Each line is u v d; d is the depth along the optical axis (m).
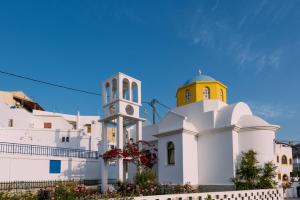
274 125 20.86
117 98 24.58
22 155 22.20
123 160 23.95
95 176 26.83
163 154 23.09
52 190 10.76
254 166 19.06
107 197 9.99
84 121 56.81
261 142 20.47
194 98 25.55
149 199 10.04
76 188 12.08
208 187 21.19
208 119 22.41
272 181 18.41
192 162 22.08
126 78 25.66
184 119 22.17
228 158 20.66
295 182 26.58
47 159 23.66
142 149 24.66
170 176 22.19
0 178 20.73
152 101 36.34
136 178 19.11
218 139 21.56
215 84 25.55
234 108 21.61
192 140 22.50
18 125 43.81
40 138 39.06
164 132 22.97
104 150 25.69
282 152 42.75
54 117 49.62
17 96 58.03
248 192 13.92
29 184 20.80
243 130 21.06
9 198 8.93
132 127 29.77
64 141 39.88
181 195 10.92
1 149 23.16
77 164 25.70
